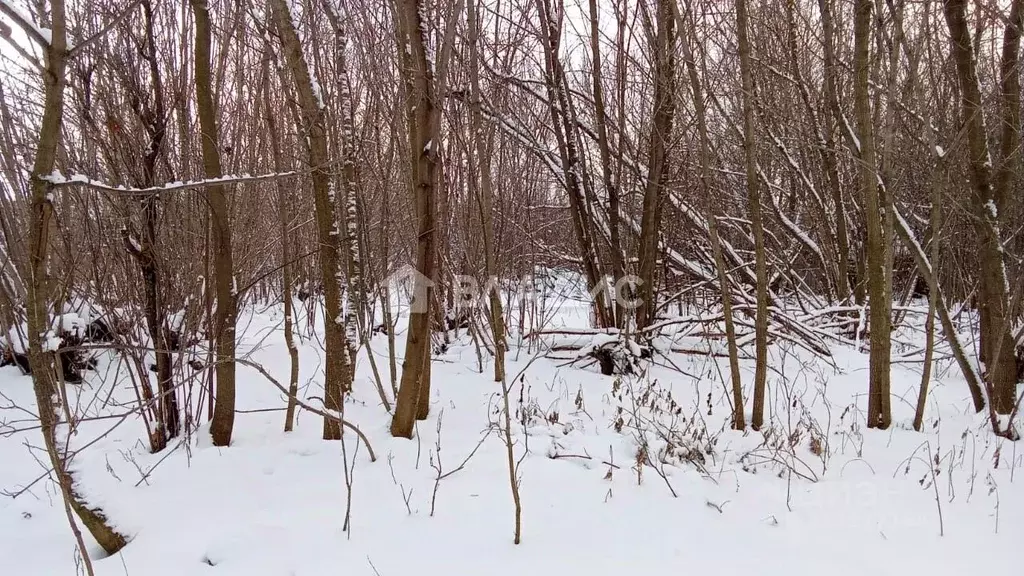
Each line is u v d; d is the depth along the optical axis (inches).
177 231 146.6
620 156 227.9
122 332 143.0
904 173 230.8
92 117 131.3
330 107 168.2
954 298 297.6
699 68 190.5
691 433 155.6
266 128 225.0
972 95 165.0
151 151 133.3
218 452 137.4
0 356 218.4
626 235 249.1
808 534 111.1
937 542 108.8
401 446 141.0
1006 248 180.2
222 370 140.3
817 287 360.5
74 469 119.5
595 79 223.9
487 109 205.9
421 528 107.8
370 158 209.6
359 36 191.8
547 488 123.0
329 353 146.6
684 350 254.8
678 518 114.5
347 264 180.1
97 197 133.4
